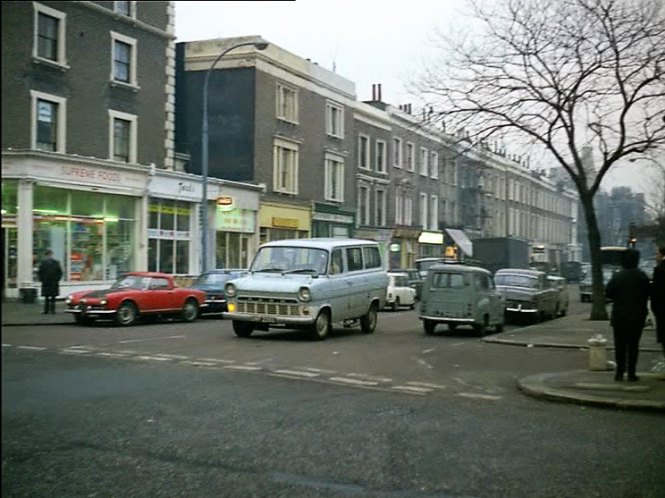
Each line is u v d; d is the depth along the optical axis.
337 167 44.00
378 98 51.59
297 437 7.09
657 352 15.42
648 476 5.95
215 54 35.97
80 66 23.86
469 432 7.52
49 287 20.47
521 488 5.56
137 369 9.64
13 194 21.81
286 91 38.91
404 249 52.97
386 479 5.74
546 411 8.93
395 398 9.61
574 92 22.55
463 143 36.47
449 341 17.81
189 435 7.01
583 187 23.97
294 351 14.59
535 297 24.36
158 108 28.47
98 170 25.11
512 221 74.94
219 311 23.59
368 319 19.38
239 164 35.91
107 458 6.12
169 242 30.11
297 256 17.61
